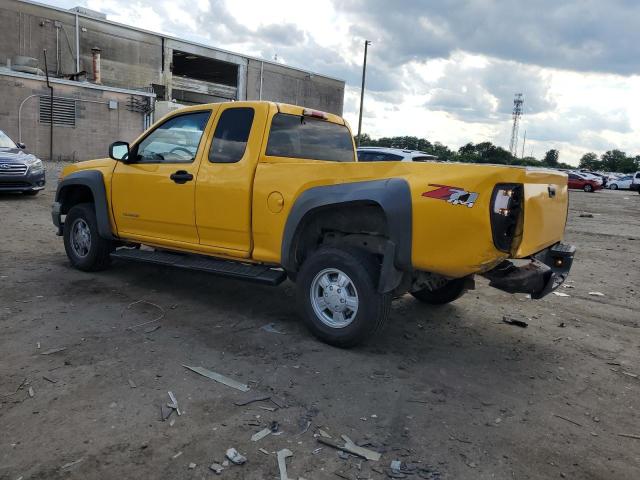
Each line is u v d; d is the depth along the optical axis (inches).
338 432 127.1
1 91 989.8
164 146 229.0
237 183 196.5
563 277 181.0
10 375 147.5
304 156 215.5
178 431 123.7
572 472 116.6
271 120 199.3
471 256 151.3
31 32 1445.6
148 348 170.9
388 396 147.2
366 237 181.6
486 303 251.4
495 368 172.7
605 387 162.6
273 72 2146.9
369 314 169.6
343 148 238.8
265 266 201.6
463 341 197.0
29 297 216.8
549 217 169.0
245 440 121.6
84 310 204.4
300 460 115.3
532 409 145.2
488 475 113.7
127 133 1168.8
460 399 148.6
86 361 158.6
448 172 155.2
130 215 237.1
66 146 1082.1
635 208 979.3
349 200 167.5
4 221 393.1
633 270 354.0
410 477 111.6
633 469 118.9
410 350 183.6
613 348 198.2
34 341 171.5
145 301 220.5
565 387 161.0
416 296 240.1
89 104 1103.6
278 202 186.2
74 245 265.3
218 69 2148.1
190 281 255.9
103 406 133.1
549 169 180.5
